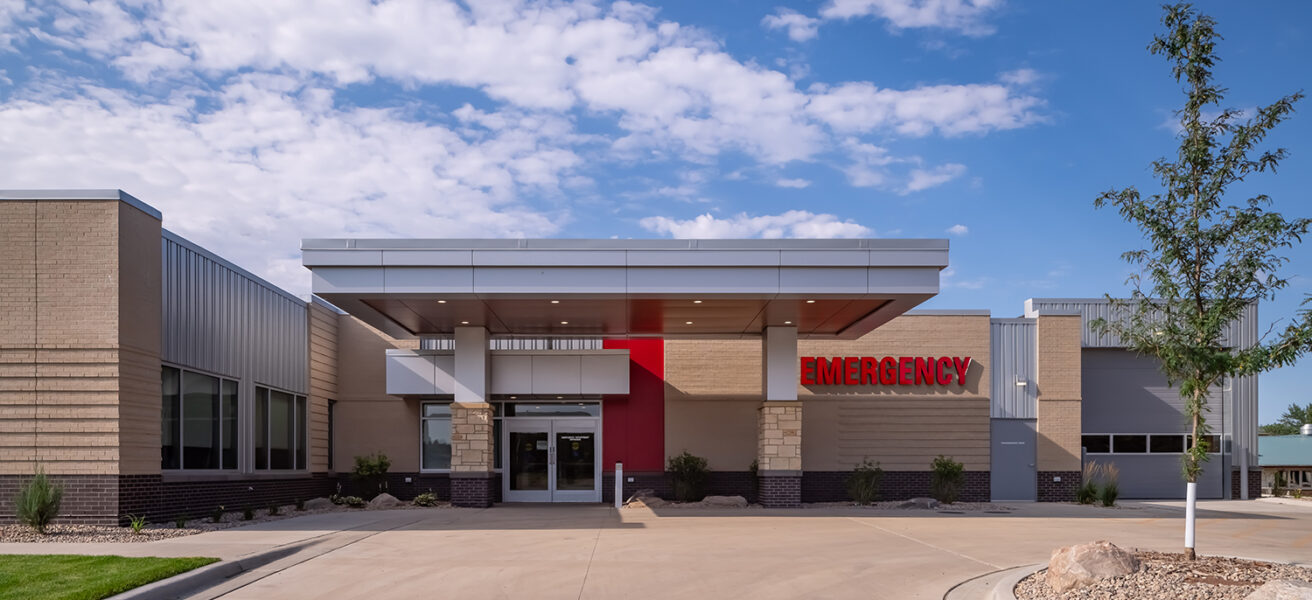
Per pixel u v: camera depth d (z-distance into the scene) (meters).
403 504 25.28
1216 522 20.28
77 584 10.04
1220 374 11.68
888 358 27.20
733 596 10.55
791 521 19.17
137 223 16.81
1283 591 8.51
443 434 27.22
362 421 27.27
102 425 15.99
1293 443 37.12
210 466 19.75
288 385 23.91
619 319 23.22
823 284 19.27
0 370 16.08
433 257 19.19
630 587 11.04
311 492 25.22
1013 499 27.36
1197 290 11.53
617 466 22.89
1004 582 10.94
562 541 15.20
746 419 26.92
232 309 20.86
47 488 14.91
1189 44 11.54
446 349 26.67
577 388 25.41
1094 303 30.22
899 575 11.91
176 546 13.47
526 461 26.67
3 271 16.23
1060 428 27.55
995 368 27.72
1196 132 11.45
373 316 22.52
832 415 27.05
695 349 27.14
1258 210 11.21
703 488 25.89
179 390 18.52
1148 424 30.02
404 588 10.91
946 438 27.11
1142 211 11.59
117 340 16.08
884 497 26.84
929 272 19.28
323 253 19.17
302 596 10.42
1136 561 10.75
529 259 19.23
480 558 13.20
